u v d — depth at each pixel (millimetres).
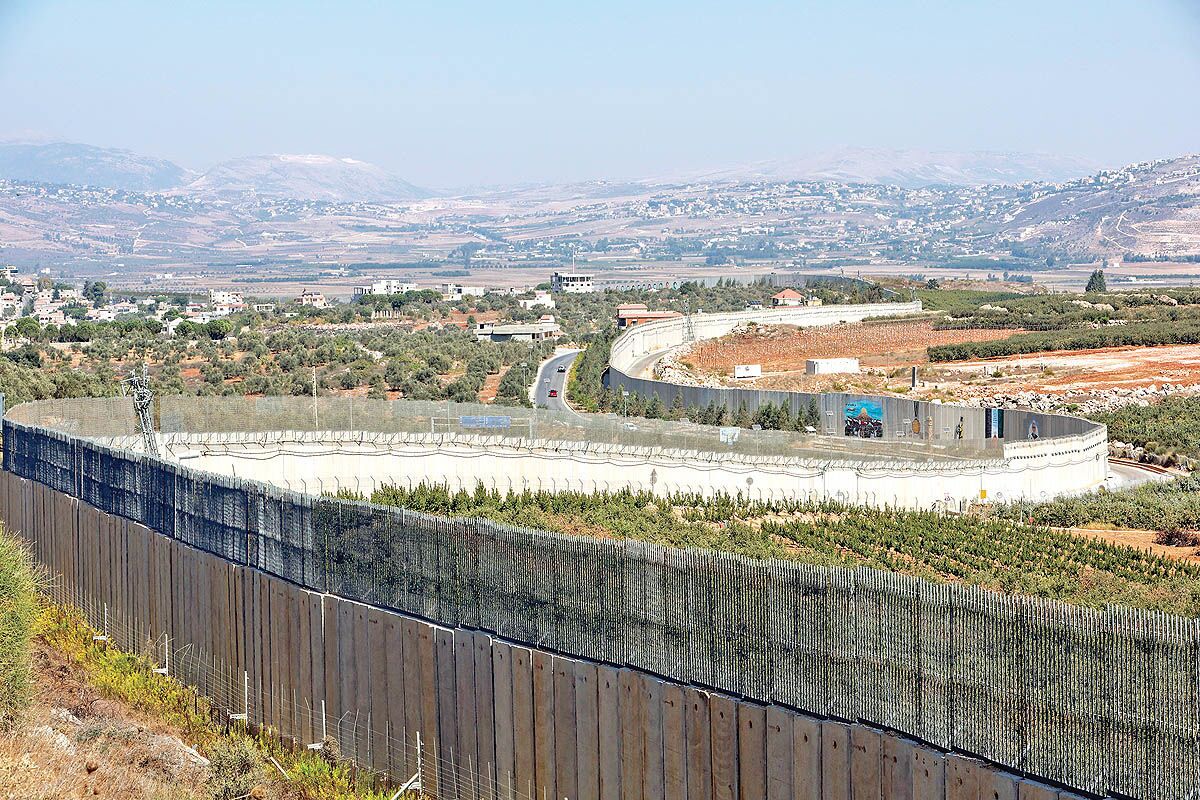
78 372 143625
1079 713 23953
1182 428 127562
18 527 55812
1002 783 24453
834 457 87375
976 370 181625
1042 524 80375
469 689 32312
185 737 35594
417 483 80812
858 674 26438
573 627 30609
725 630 28125
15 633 31719
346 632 35250
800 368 197000
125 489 46062
